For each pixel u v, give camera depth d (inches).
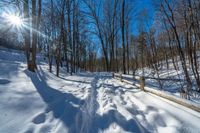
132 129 150.5
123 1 831.7
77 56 1037.2
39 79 379.9
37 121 162.1
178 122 154.9
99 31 1171.9
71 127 151.8
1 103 183.0
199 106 159.9
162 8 498.6
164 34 1123.9
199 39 422.0
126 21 1034.7
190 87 349.7
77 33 950.4
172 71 776.3
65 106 208.7
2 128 139.3
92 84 444.8
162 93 230.5
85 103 228.7
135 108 210.2
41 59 1197.1
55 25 655.8
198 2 413.1
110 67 1205.7
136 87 350.6
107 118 176.7
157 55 1120.8
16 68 412.8
